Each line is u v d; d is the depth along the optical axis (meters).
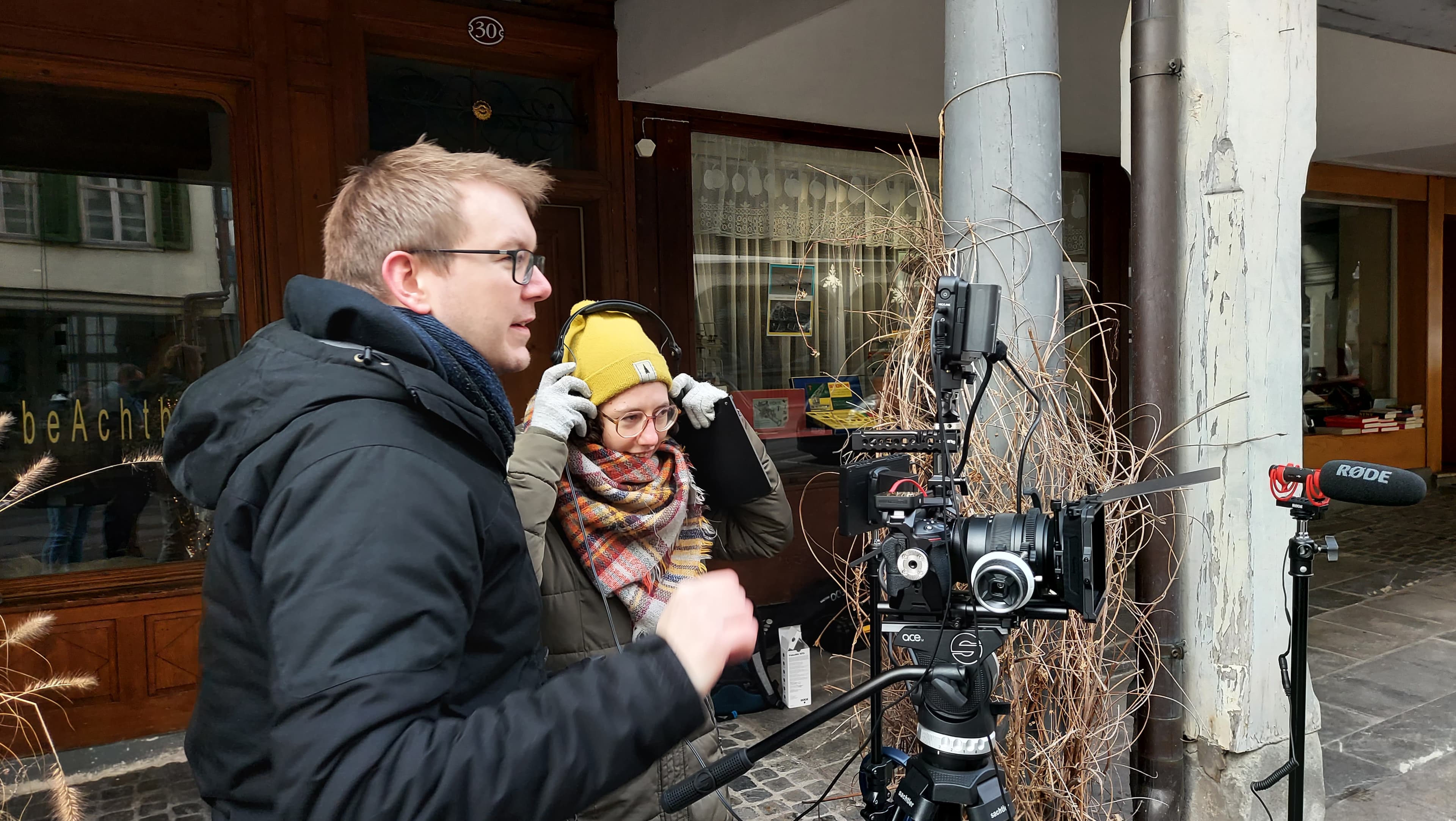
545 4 4.25
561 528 1.74
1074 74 4.49
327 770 0.71
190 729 0.96
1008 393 2.19
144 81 3.47
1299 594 2.01
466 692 0.92
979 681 1.48
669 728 0.82
